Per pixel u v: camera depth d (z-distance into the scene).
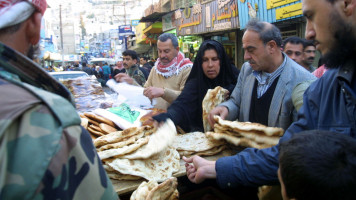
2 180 0.55
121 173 1.37
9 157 0.57
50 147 0.60
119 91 2.43
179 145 1.75
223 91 2.07
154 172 1.43
